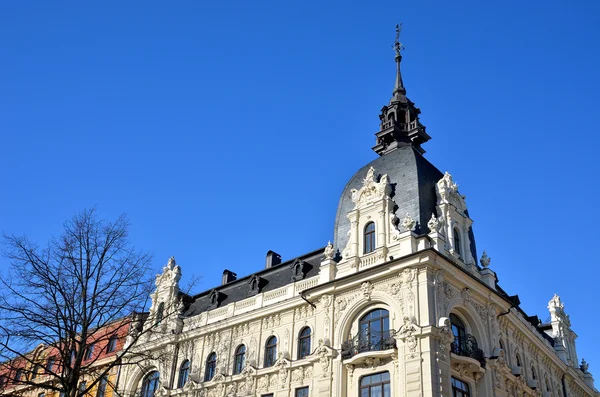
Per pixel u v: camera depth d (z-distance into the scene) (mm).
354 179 42125
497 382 34656
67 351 29359
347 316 34906
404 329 31359
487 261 38844
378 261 35312
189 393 42062
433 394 29172
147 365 45469
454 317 34625
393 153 41531
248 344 40656
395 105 44750
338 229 40094
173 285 49438
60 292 29750
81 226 31562
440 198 38156
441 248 34594
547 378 48469
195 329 44594
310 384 35094
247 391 38375
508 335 40906
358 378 32906
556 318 57875
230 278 50844
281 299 40375
